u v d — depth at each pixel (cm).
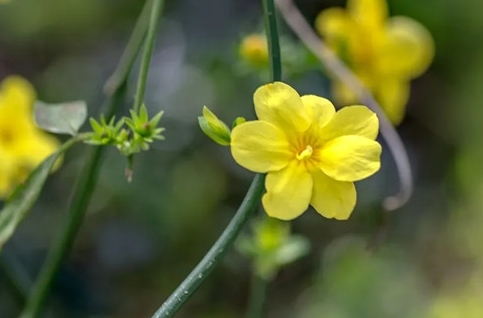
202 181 134
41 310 70
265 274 76
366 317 127
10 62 144
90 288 126
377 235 73
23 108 76
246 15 136
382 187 135
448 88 152
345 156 59
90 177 70
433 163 152
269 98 59
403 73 82
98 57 141
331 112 60
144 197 131
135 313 131
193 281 58
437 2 147
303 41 78
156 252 133
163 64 134
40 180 65
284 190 59
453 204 147
